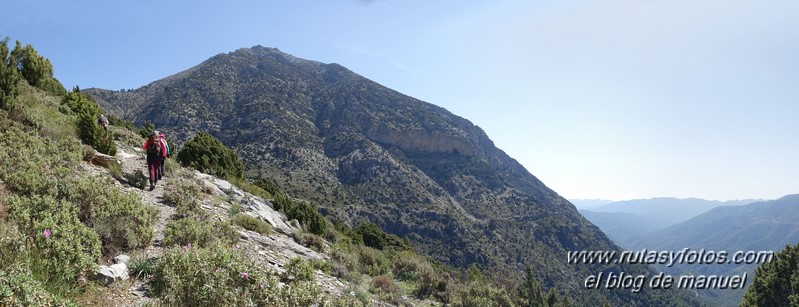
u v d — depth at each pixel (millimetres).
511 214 164500
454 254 114125
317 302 5988
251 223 12891
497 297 14891
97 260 6234
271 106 170000
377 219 119688
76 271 5434
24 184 7836
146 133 37938
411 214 128500
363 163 154250
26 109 13859
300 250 12328
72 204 7289
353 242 24188
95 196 8125
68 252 5414
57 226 5812
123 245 7426
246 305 5078
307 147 156000
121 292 5703
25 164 9109
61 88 27672
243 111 165375
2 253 4895
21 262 4781
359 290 10219
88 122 15844
